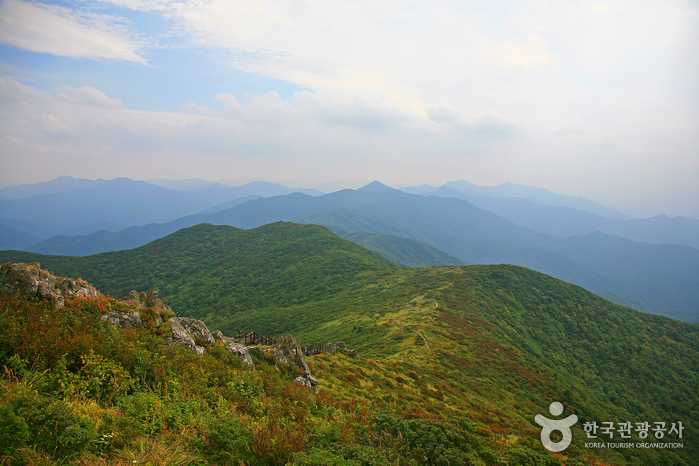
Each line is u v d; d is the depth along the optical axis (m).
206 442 9.26
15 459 6.66
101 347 11.86
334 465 9.11
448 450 12.84
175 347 16.38
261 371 21.61
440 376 58.53
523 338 113.56
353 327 112.38
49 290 14.98
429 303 123.06
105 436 8.02
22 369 9.51
